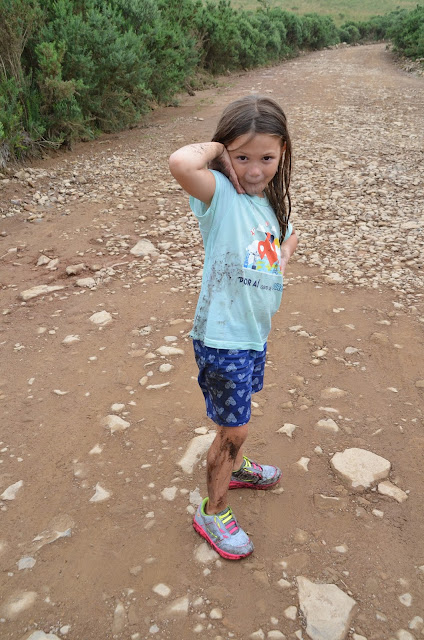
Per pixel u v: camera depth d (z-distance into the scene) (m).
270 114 1.72
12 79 7.88
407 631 1.92
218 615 1.98
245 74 20.27
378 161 8.13
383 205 6.49
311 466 2.71
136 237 5.64
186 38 15.15
